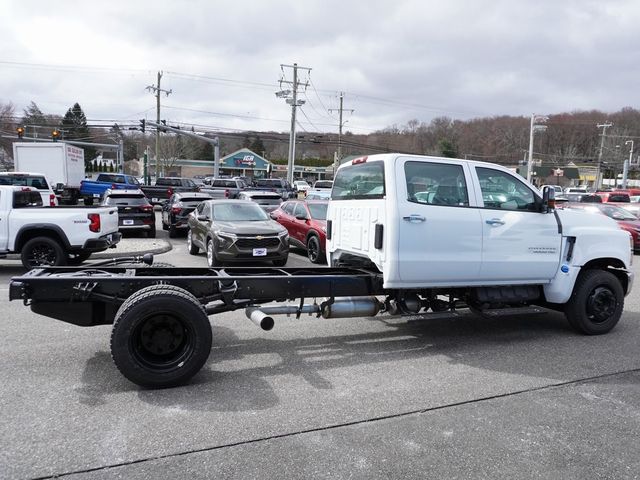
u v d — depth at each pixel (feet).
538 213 19.74
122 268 18.29
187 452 10.85
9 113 239.50
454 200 18.38
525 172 184.34
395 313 18.51
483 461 10.73
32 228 32.19
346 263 21.02
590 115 268.41
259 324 15.78
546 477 10.18
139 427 11.91
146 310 13.87
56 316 15.52
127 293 15.64
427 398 13.92
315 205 43.65
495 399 13.97
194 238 41.91
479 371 16.16
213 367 16.06
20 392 13.79
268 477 9.99
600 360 17.49
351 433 11.84
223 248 35.01
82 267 17.85
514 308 20.17
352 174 20.31
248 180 173.47
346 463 10.55
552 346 19.06
